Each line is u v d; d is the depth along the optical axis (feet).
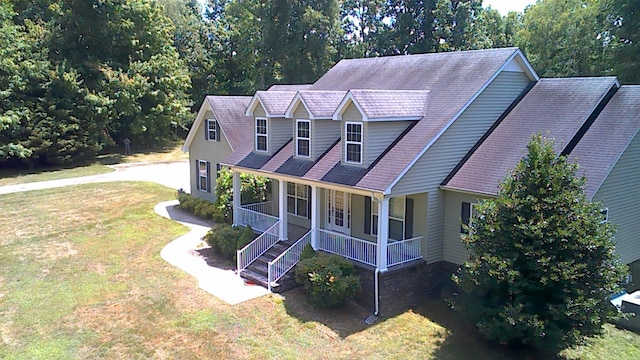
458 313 46.60
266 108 67.31
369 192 50.19
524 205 41.06
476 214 47.14
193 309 50.90
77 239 75.05
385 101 55.88
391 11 178.50
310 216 69.97
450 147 55.11
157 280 58.70
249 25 174.19
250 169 67.15
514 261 40.29
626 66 100.73
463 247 53.52
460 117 55.67
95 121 139.95
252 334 46.14
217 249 67.87
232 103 91.40
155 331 46.73
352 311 51.01
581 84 58.75
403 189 50.85
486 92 58.18
